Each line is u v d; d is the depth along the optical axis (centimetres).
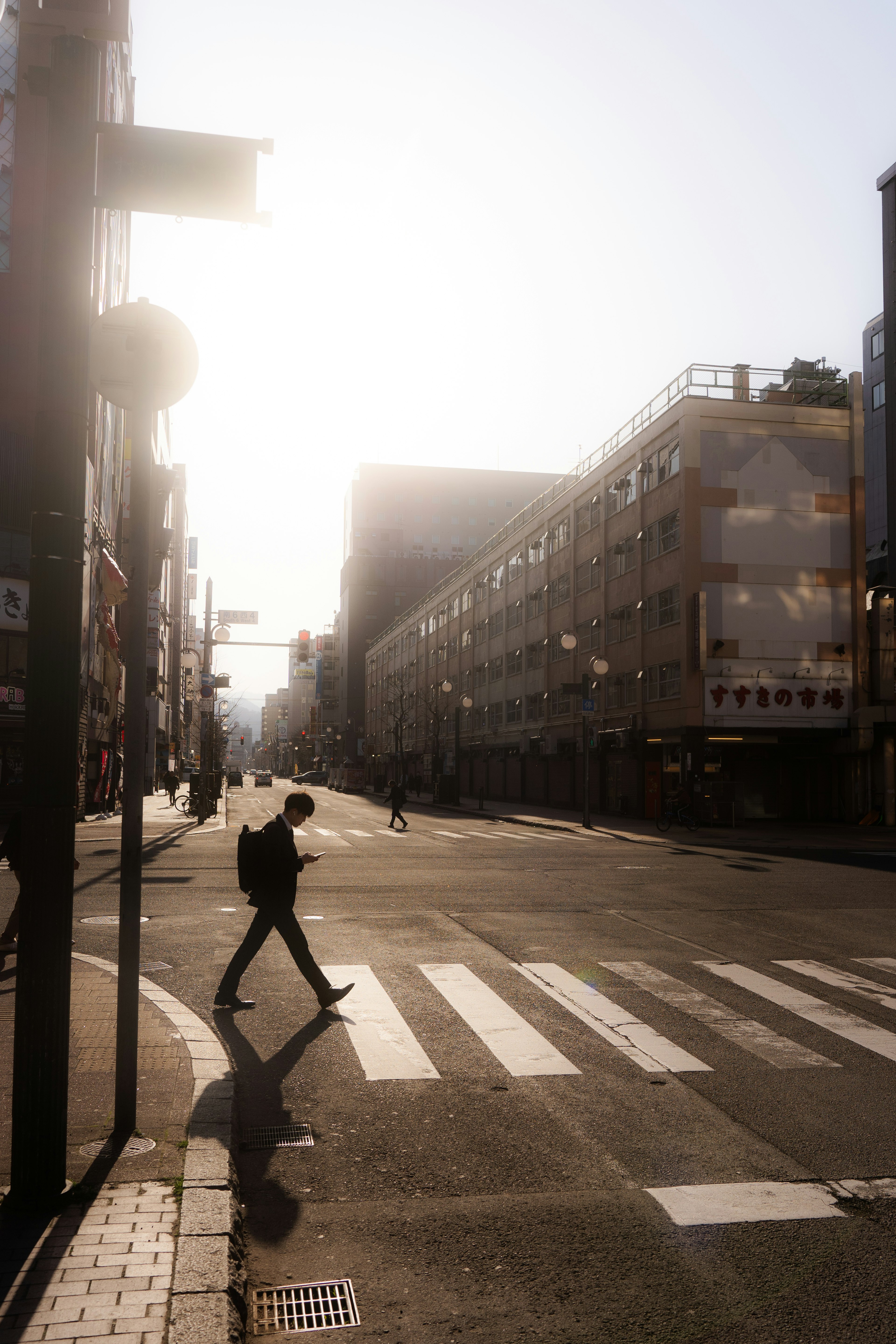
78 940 1030
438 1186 455
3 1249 353
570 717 4859
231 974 768
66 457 403
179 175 472
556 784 5025
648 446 3978
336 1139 511
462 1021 741
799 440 3691
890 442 4212
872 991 850
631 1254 390
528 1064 641
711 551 3588
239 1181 452
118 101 3147
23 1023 390
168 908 1263
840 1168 478
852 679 3641
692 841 2698
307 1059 644
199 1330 305
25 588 2783
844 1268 379
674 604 3700
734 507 3619
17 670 2769
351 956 976
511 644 5931
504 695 6059
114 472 3656
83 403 411
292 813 786
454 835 2925
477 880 1642
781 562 3631
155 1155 446
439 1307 351
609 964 947
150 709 5778
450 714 7475
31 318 2806
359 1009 773
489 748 6259
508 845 2478
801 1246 397
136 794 486
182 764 8800
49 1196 388
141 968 898
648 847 2462
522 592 5725
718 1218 422
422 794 7569
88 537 3052
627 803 4062
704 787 3431
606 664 3303
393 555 15325
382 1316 346
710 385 3719
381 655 10962
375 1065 633
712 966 943
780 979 893
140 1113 503
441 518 15562
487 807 5050
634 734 3972
